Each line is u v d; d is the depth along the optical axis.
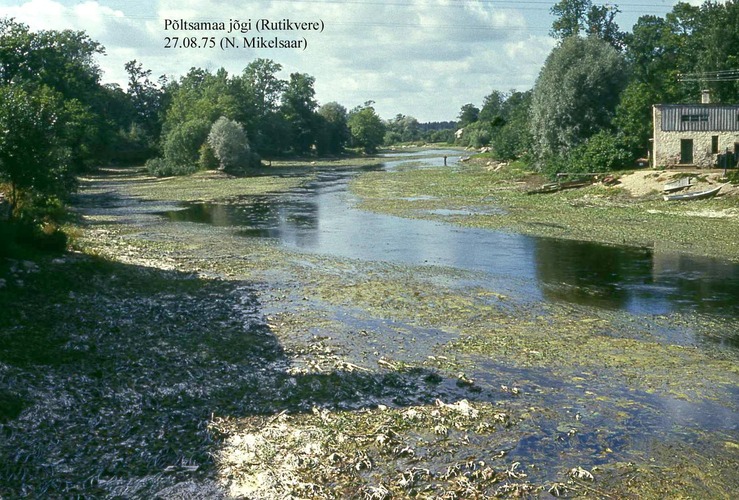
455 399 12.22
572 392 12.55
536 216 38.06
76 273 20.75
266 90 131.75
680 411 11.67
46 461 9.66
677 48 82.44
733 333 16.22
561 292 20.50
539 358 14.45
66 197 41.06
